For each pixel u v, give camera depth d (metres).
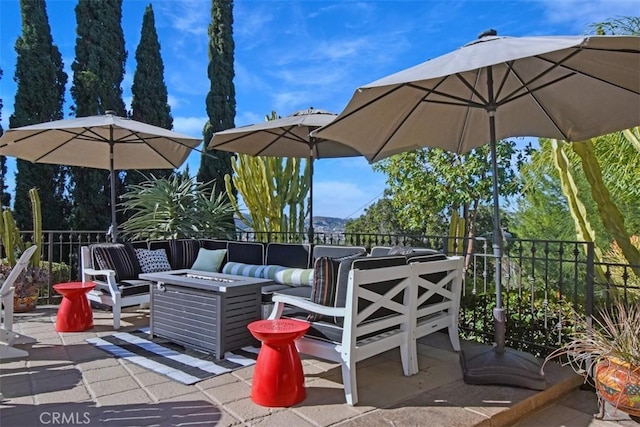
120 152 5.93
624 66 2.70
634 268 3.27
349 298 2.65
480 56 2.47
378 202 12.87
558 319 3.60
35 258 5.81
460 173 7.32
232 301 3.49
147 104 11.62
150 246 5.39
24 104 10.27
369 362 3.44
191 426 2.31
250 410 2.51
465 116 3.89
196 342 3.56
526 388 2.90
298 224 8.25
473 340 4.12
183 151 5.85
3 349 3.34
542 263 5.32
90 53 10.80
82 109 10.71
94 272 4.49
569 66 2.92
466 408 2.61
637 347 2.67
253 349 3.62
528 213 6.62
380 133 3.62
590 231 3.99
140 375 3.03
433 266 3.36
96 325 4.44
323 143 5.75
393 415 2.49
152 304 3.96
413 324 3.18
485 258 4.24
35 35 10.45
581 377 3.19
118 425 2.31
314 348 2.84
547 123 3.73
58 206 10.67
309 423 2.37
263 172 8.00
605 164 5.43
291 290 4.30
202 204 7.65
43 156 5.55
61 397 2.66
